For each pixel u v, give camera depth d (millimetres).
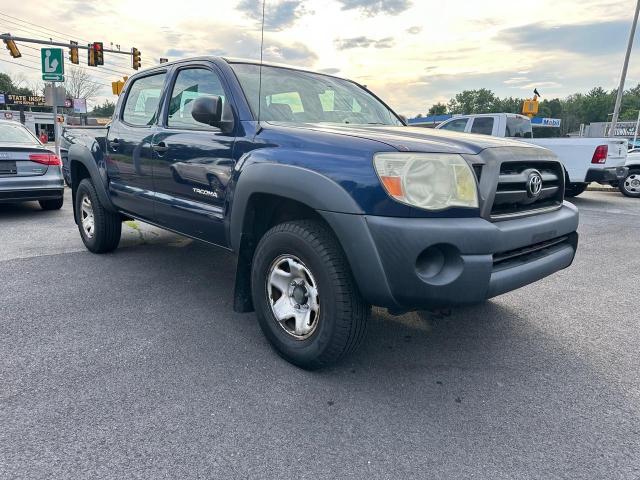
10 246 5660
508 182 2654
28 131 8219
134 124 4414
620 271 5156
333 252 2613
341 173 2500
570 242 3250
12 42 19125
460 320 3727
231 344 3188
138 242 5930
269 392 2623
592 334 3508
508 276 2592
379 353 3133
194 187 3518
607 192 13227
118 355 2994
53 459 2053
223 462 2070
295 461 2092
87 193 5168
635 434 2340
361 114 3930
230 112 3264
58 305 3799
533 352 3201
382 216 2387
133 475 1976
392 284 2416
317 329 2721
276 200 2967
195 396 2562
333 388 2686
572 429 2371
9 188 7117
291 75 3807
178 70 3971
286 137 2871
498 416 2469
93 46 19922
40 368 2811
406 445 2219
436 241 2350
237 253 3174
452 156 2471
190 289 4238
